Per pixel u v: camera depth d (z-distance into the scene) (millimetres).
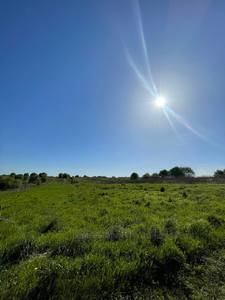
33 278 5066
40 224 11508
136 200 19734
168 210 15250
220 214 13359
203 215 12398
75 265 5723
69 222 11914
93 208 16656
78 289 4926
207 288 5574
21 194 29891
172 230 9195
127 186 40688
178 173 87375
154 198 20859
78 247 7031
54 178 84438
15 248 7102
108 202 19766
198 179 62656
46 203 20188
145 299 5062
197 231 9078
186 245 7461
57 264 5574
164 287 5516
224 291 5465
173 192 26984
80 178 85875
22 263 6281
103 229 10469
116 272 5559
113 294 5043
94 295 4867
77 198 23797
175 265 6391
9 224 11836
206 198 20797
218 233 9086
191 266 6562
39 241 7730
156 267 6047
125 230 8742
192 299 5141
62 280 5016
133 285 5438
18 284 4895
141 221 11914
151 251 6578
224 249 7922
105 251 6793
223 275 6184
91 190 34219
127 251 6707
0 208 17953
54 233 9477
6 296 4566
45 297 4691
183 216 12961
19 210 16625
